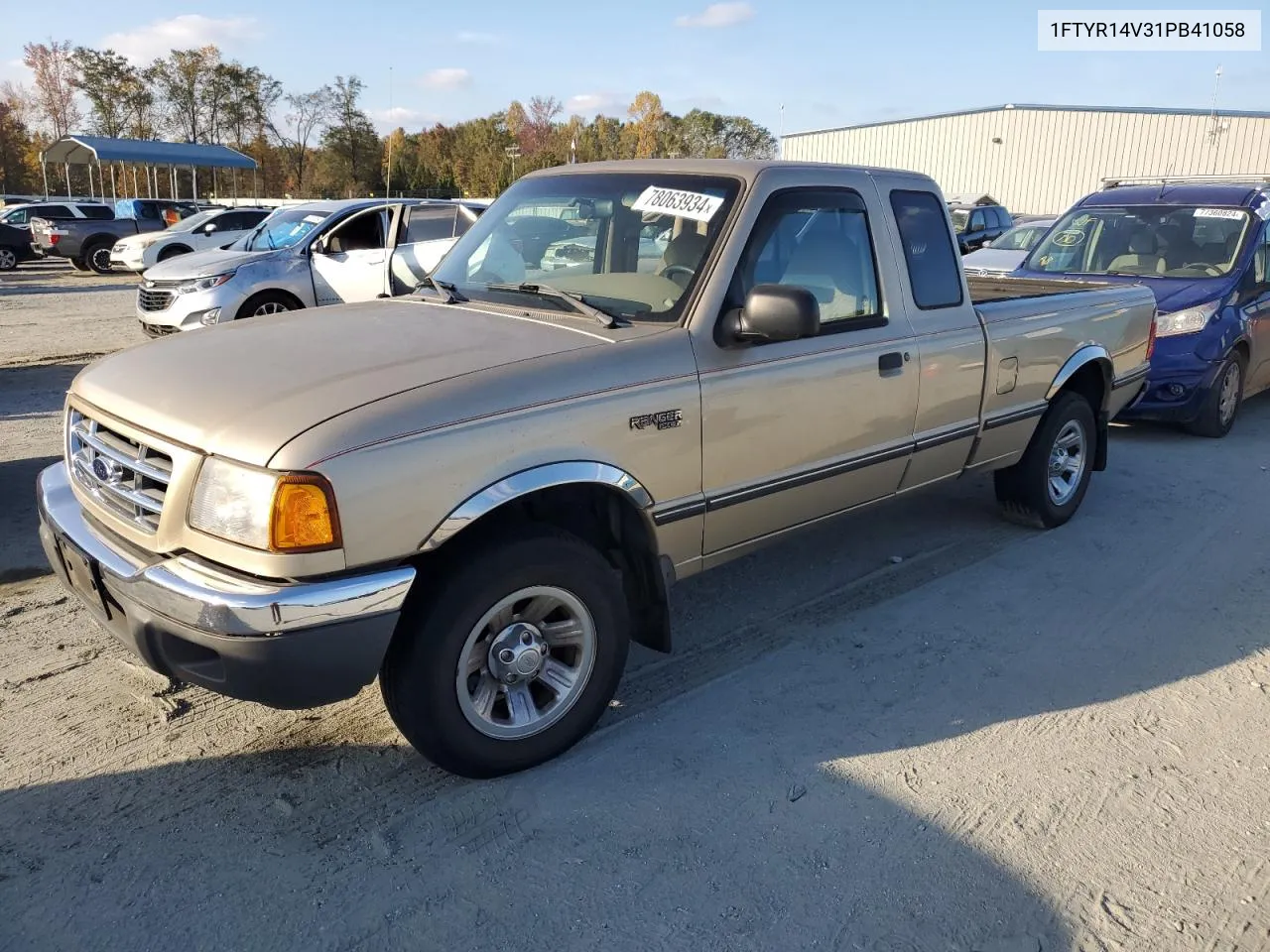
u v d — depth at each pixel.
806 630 4.31
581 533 3.46
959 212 23.06
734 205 3.62
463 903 2.61
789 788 3.13
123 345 12.18
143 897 2.61
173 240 20.70
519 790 3.10
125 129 71.38
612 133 96.88
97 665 3.85
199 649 2.65
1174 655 4.11
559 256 3.94
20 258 25.83
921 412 4.37
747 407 3.55
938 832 2.93
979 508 6.04
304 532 2.55
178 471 2.71
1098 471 6.48
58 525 3.12
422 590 2.87
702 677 3.87
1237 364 7.91
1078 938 2.52
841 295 4.01
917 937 2.52
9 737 3.34
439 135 92.75
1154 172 37.59
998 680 3.88
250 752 3.30
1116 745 3.43
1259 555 5.27
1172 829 2.97
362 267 10.39
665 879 2.72
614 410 3.14
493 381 2.94
